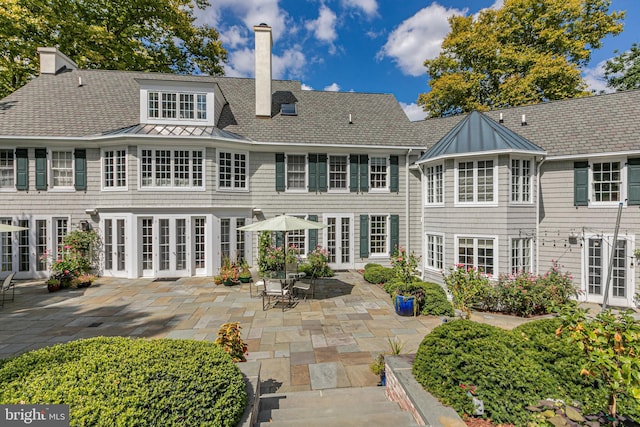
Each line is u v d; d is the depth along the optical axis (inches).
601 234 418.0
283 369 220.8
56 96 574.6
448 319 317.7
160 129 523.5
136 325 307.6
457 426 124.4
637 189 395.9
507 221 408.5
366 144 591.8
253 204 573.0
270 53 616.1
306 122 623.2
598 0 783.7
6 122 511.5
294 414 160.1
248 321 319.3
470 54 908.6
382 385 200.2
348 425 140.9
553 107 518.9
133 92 611.2
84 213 526.6
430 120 660.1
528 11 832.9
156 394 108.7
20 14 593.3
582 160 429.7
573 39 822.5
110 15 745.6
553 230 447.5
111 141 505.4
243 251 561.3
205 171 523.8
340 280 515.2
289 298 386.9
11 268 511.5
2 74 652.7
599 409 129.9
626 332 108.1
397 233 608.7
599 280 421.4
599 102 482.0
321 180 586.9
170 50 881.5
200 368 127.6
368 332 288.8
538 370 143.8
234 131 573.6
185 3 848.9
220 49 970.1
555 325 169.2
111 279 504.4
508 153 406.0
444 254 465.7
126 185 506.9
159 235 514.6
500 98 847.7
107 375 114.1
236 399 125.4
